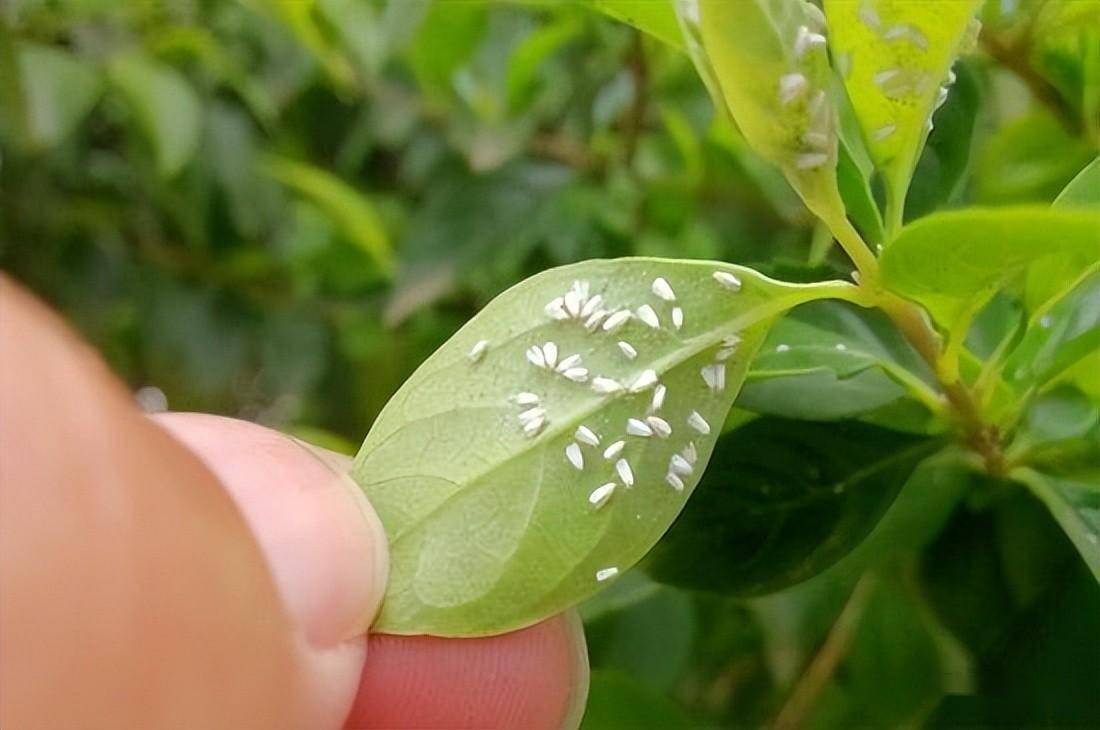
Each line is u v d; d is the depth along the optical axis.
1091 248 0.09
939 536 0.13
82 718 0.09
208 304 0.23
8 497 0.09
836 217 0.10
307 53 0.22
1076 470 0.12
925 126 0.10
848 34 0.10
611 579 0.10
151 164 0.22
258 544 0.10
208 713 0.09
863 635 0.15
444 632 0.11
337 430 0.24
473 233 0.18
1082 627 0.13
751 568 0.12
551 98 0.19
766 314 0.10
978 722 0.13
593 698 0.14
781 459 0.12
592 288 0.11
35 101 0.19
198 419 0.12
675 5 0.10
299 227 0.23
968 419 0.11
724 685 0.16
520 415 0.11
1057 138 0.14
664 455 0.10
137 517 0.09
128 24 0.21
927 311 0.10
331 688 0.11
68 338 0.09
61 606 0.09
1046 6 0.13
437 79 0.19
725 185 0.18
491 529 0.11
